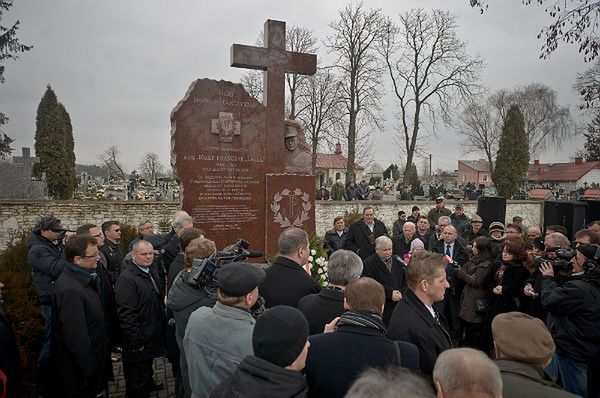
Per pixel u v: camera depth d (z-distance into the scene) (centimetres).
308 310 325
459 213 1206
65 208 1655
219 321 267
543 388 202
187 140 680
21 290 461
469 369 166
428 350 286
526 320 240
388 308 561
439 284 304
